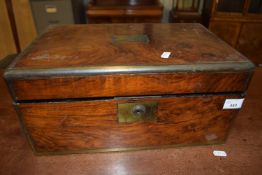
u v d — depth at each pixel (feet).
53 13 5.40
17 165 1.87
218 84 1.83
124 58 1.89
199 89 1.84
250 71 1.80
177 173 1.81
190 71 1.74
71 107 1.79
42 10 5.35
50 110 1.78
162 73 1.73
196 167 1.86
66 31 2.63
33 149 1.96
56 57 1.90
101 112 1.83
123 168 1.85
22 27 5.62
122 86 1.76
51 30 2.67
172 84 1.79
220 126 2.04
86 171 1.82
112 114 1.85
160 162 1.91
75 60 1.84
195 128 2.02
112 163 1.90
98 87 1.74
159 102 1.84
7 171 1.82
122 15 5.58
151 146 2.08
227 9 5.71
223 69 1.76
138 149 2.06
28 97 1.73
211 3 5.64
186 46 2.18
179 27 2.83
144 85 1.77
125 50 2.07
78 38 2.39
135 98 1.82
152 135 2.01
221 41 2.34
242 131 2.24
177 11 6.33
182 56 1.94
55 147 1.97
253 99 2.67
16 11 5.41
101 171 1.82
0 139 2.12
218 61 1.84
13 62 1.81
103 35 2.49
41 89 1.70
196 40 2.36
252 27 5.77
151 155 1.99
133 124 1.91
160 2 6.17
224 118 2.00
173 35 2.52
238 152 2.02
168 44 2.23
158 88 1.80
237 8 5.69
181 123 1.97
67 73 1.66
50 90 1.71
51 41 2.30
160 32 2.62
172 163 1.90
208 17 5.88
